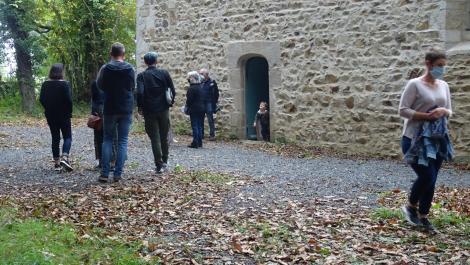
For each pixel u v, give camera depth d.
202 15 13.19
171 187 6.86
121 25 21.98
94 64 21.73
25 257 3.77
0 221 4.72
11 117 18.31
